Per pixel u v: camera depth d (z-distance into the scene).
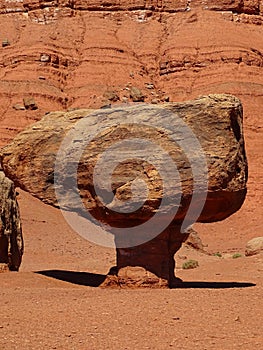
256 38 89.31
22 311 13.31
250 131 73.25
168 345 10.81
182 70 82.31
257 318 13.05
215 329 12.02
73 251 39.31
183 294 15.95
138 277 18.08
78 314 13.11
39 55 81.00
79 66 82.81
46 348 10.48
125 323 12.36
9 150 19.42
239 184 18.38
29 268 28.12
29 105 74.31
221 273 25.14
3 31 89.25
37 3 91.81
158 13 93.62
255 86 78.56
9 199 22.56
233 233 60.88
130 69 83.12
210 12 91.06
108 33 89.31
